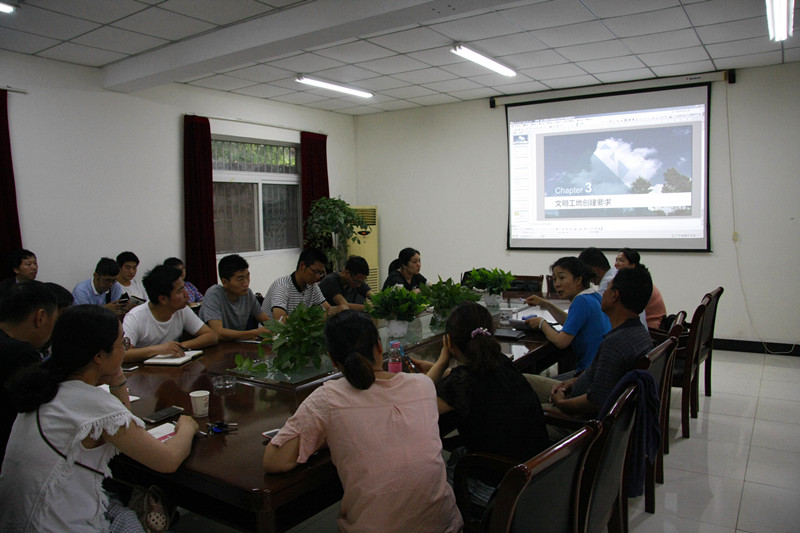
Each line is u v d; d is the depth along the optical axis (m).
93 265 4.81
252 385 2.21
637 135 5.80
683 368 3.49
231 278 3.17
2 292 1.81
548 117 6.21
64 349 1.42
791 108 5.10
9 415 1.58
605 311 2.29
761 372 4.76
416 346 2.85
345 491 1.42
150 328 2.78
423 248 7.20
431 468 1.44
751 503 2.60
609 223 6.03
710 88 5.41
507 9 3.64
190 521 2.50
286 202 6.86
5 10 3.43
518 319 3.41
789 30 3.88
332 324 1.57
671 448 3.24
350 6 3.38
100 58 4.52
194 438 1.68
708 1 3.54
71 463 1.39
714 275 5.56
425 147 7.05
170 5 3.46
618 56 4.80
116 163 4.96
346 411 1.44
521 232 6.52
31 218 4.41
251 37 3.80
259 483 1.39
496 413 1.75
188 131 5.45
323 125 7.08
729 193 5.43
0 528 1.40
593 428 1.38
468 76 5.45
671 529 2.40
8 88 4.23
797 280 5.20
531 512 1.24
